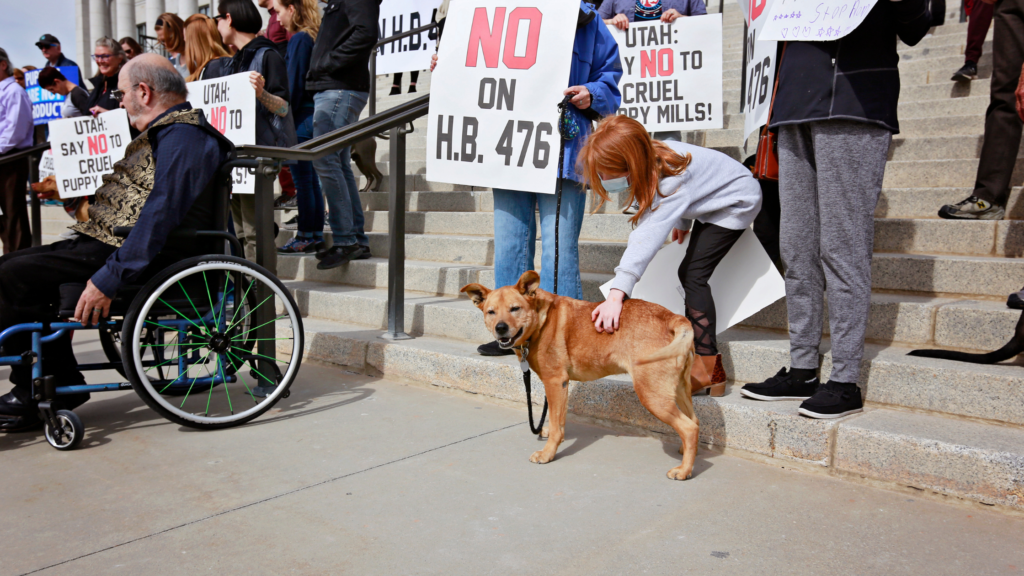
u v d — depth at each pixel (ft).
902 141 14.82
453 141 10.59
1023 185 12.48
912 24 7.55
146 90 9.77
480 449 8.72
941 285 10.40
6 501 7.22
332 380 12.34
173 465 8.22
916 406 8.23
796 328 8.61
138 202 9.31
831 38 7.38
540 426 9.13
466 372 11.10
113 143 17.21
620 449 8.77
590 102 10.00
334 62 16.07
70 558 6.00
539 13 10.07
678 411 7.71
